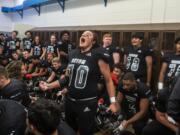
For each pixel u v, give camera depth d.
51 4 9.88
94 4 7.36
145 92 3.40
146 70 4.46
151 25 5.13
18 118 1.81
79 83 2.63
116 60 4.73
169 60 4.04
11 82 2.55
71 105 2.71
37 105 1.40
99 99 3.90
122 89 3.58
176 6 4.87
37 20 11.09
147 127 3.13
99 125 3.81
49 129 1.38
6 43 9.03
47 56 6.66
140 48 4.50
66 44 6.25
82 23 7.94
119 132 3.45
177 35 4.40
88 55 2.65
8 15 13.43
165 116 2.94
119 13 6.39
